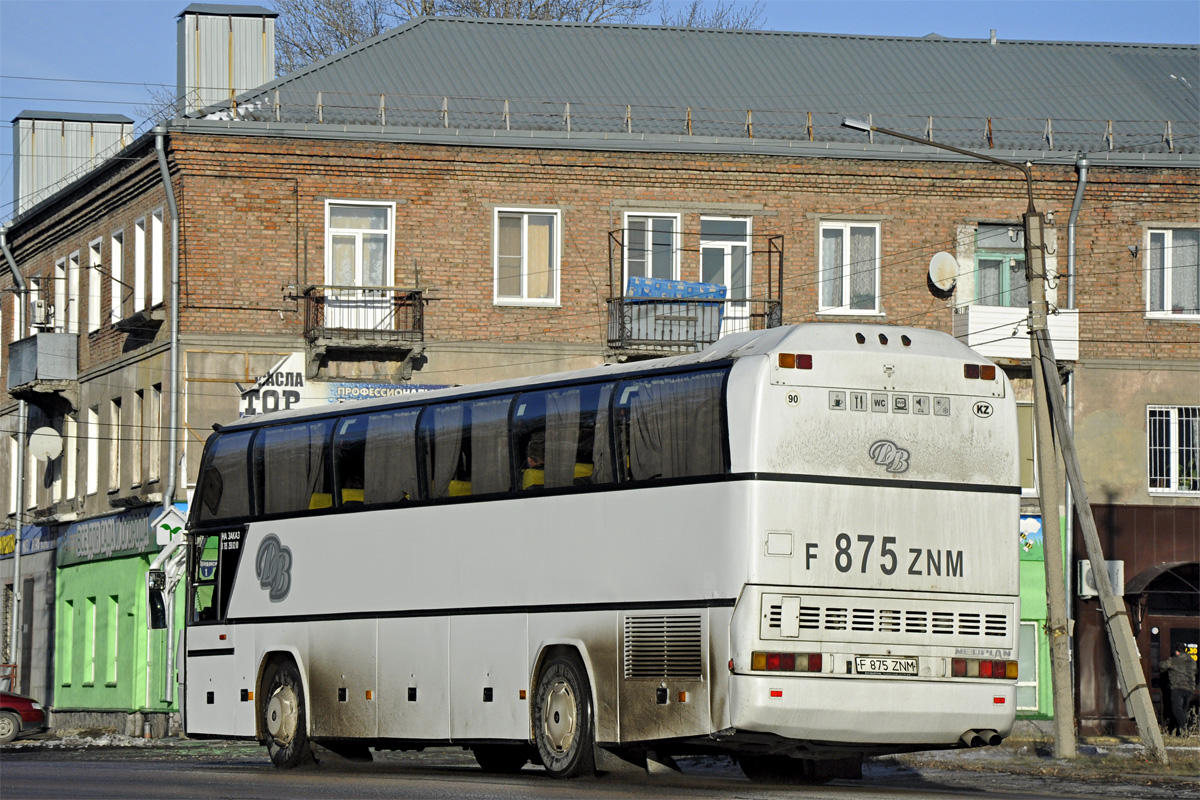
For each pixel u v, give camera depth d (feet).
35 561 169.17
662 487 61.52
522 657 66.64
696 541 59.72
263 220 131.54
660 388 62.34
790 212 136.67
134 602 141.49
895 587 59.26
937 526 60.18
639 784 63.77
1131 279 138.82
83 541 154.30
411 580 72.23
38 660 166.40
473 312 133.08
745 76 145.79
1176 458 138.31
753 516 57.93
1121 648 88.58
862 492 59.21
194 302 130.62
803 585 58.08
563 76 142.41
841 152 136.56
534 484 67.21
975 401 61.31
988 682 60.29
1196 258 139.64
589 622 63.77
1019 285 138.31
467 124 135.23
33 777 71.51
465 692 69.10
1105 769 82.12
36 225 166.81
